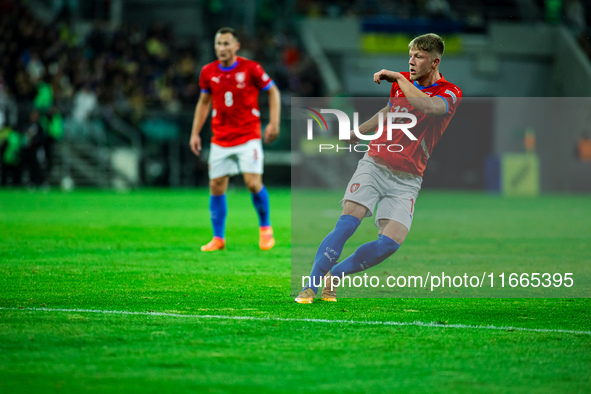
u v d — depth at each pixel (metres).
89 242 19.28
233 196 44.25
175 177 50.31
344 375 7.47
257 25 69.12
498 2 73.81
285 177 54.31
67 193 41.56
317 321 9.95
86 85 48.16
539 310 11.08
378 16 69.88
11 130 43.94
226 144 17.61
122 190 47.41
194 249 18.20
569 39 70.00
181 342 8.68
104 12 62.84
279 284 13.05
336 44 68.06
